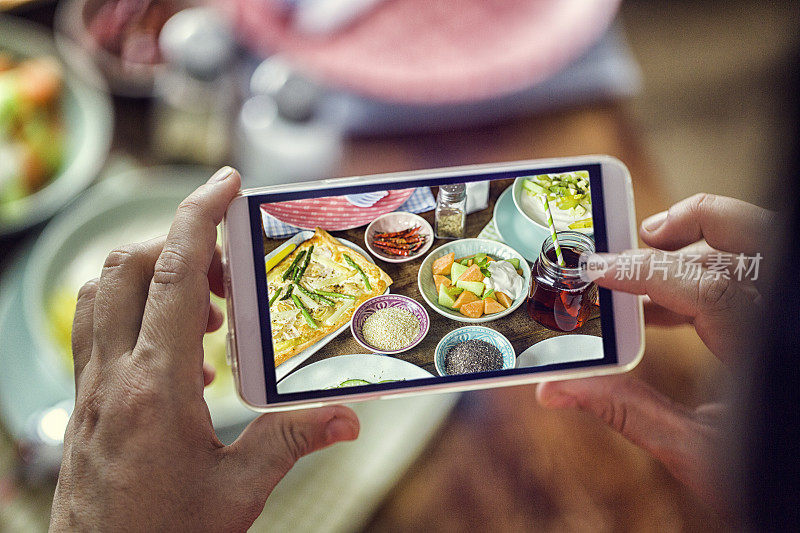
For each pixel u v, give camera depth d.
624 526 0.38
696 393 0.40
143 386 0.29
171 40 0.42
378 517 0.38
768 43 0.46
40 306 0.38
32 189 0.40
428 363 0.31
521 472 0.39
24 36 0.43
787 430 0.22
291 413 0.32
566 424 0.39
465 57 0.43
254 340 0.31
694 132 0.46
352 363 0.31
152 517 0.28
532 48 0.43
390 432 0.37
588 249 0.32
